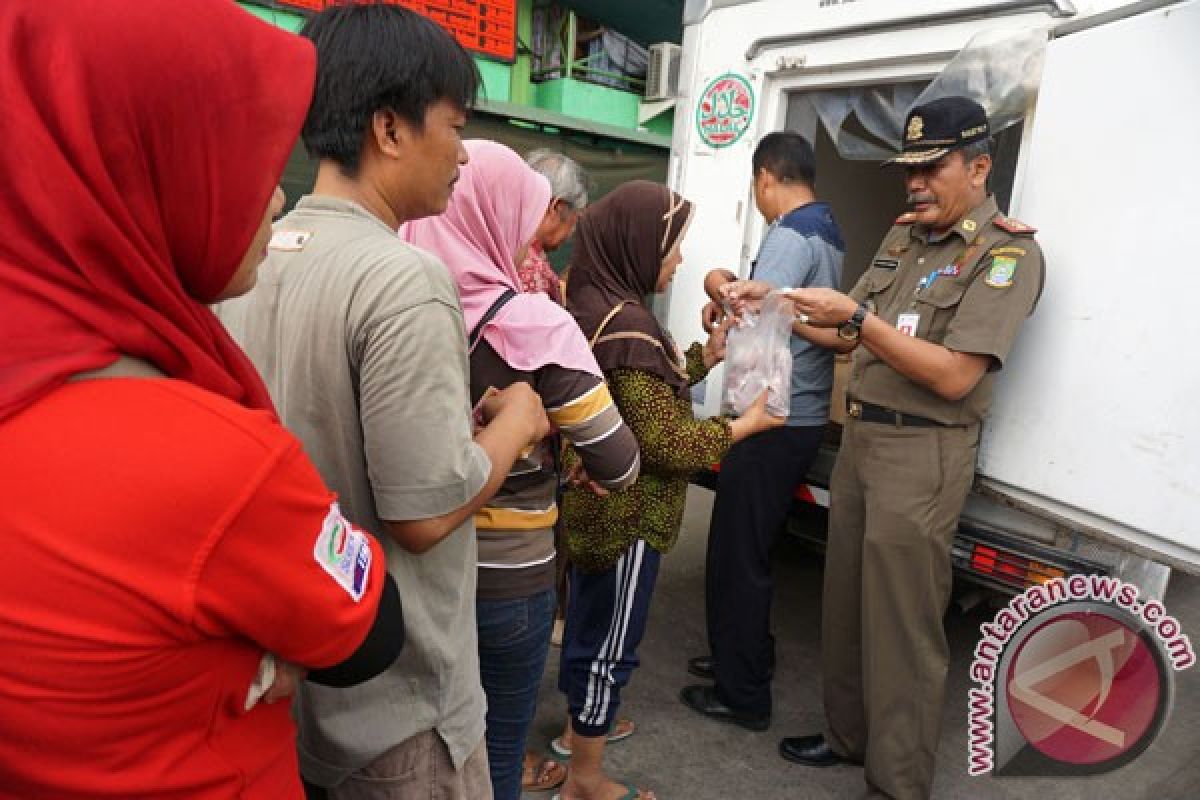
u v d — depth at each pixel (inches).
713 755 95.9
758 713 100.9
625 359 66.2
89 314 21.8
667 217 70.2
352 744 39.7
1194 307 63.9
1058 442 75.0
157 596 21.0
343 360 36.5
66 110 20.9
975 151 75.8
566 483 74.9
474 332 51.1
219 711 24.6
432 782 42.4
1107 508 71.0
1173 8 64.6
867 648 81.7
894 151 112.3
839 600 89.9
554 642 116.4
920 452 77.6
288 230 39.8
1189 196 63.9
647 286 72.5
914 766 80.7
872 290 88.0
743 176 118.3
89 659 20.7
